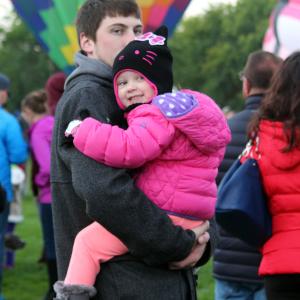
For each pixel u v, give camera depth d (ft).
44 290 28.07
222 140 10.31
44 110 29.01
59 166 10.69
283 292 12.95
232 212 13.16
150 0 31.91
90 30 11.50
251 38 195.93
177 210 10.14
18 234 42.22
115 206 9.75
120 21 11.35
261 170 13.20
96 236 10.23
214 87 199.72
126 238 9.89
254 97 17.69
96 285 10.28
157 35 10.75
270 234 13.24
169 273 10.33
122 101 10.56
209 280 29.50
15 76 209.05
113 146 9.75
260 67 17.56
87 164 9.96
